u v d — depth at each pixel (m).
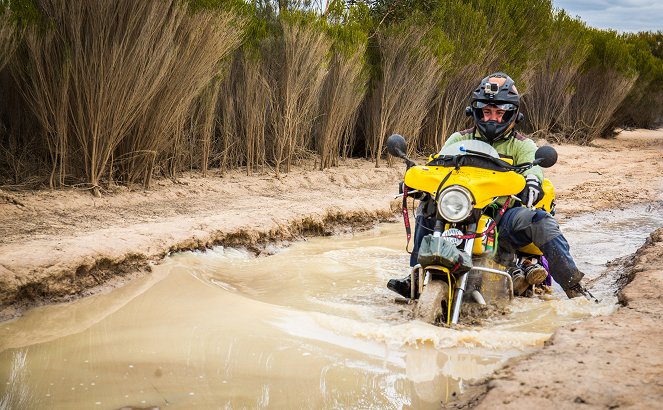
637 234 7.59
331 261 5.96
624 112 23.59
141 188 7.81
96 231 5.59
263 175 9.70
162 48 7.29
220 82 9.11
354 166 11.65
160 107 7.69
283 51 9.86
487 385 2.99
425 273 4.23
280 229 6.79
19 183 7.13
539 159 4.41
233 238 6.22
